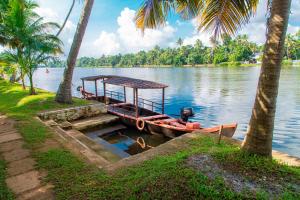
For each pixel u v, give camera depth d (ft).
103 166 18.48
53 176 16.88
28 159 19.86
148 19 20.75
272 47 14.07
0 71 73.61
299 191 12.93
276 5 13.78
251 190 12.91
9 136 25.89
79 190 14.94
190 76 182.80
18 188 15.48
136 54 469.98
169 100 90.58
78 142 25.12
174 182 13.91
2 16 48.65
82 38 45.91
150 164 18.15
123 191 14.32
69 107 43.83
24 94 55.67
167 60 361.30
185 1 20.89
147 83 49.19
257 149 15.62
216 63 310.04
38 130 27.96
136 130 46.42
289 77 141.38
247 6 18.12
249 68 251.80
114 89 134.31
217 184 13.42
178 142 23.95
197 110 70.64
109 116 48.49
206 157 17.07
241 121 57.93
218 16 18.84
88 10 44.96
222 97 89.56
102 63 566.36
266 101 14.87
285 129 49.93
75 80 199.62
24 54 50.70
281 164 16.08
